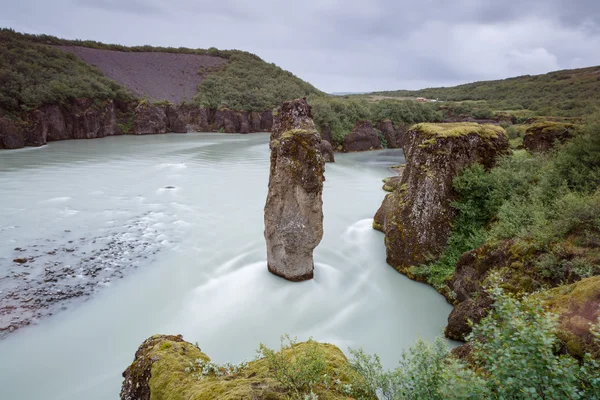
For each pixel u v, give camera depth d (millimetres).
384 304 14000
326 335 12242
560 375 3984
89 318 13273
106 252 19047
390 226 17344
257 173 39562
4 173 36000
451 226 15609
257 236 21219
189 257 18453
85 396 9727
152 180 34906
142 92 107875
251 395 5117
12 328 12570
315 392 5449
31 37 107625
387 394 5480
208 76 126062
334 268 17094
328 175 40250
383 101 89312
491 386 4270
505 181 15000
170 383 5988
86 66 93875
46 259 18078
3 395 9727
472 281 12266
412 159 16953
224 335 12250
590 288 6539
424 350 5219
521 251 10523
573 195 11234
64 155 48656
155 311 13719
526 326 4348
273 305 13953
